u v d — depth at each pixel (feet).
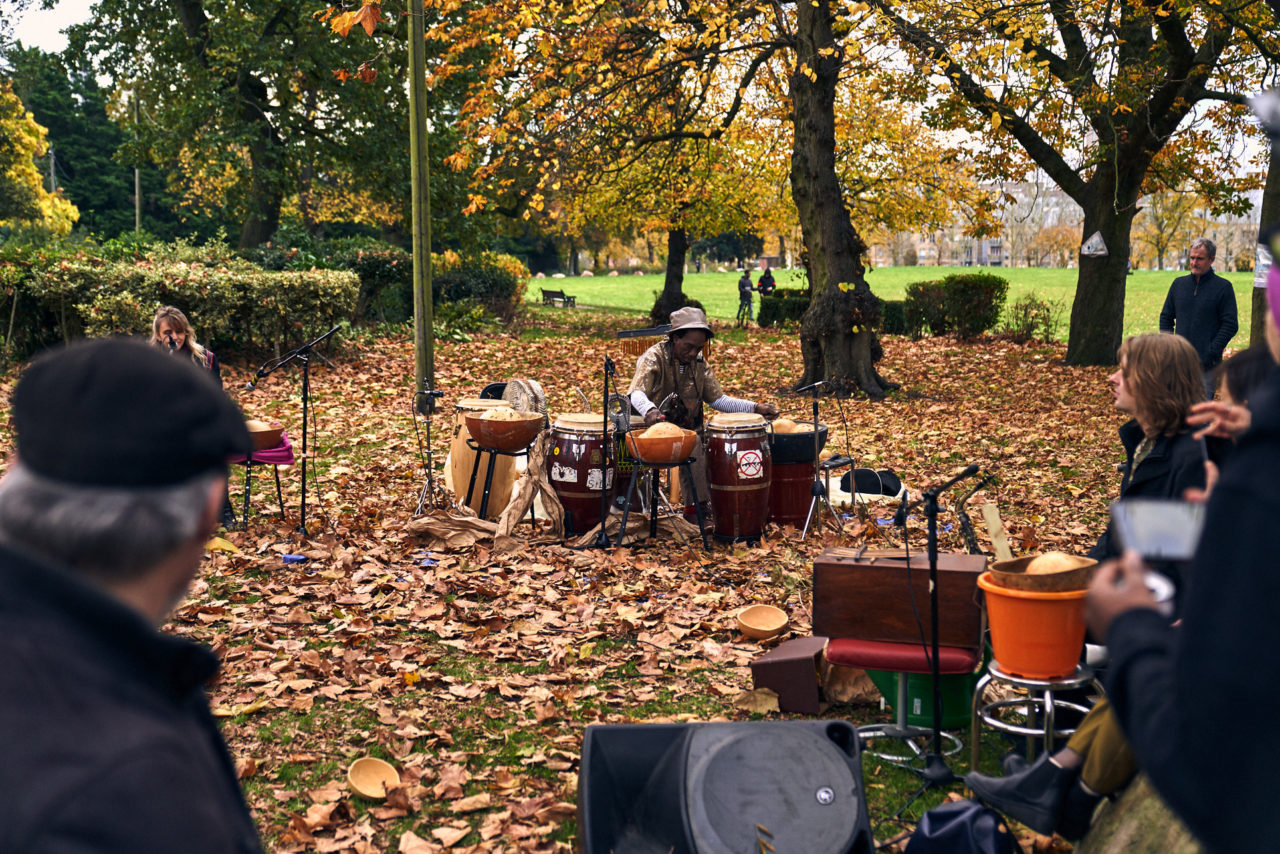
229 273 49.11
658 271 308.60
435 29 41.19
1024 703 11.48
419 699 14.33
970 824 8.80
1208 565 3.86
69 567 3.14
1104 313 56.24
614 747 8.96
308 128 76.84
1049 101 44.47
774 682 13.85
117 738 2.88
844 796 8.55
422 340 38.63
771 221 92.53
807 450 23.30
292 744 12.92
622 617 17.37
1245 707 3.63
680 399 22.72
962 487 28.14
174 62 76.33
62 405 3.10
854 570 12.69
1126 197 54.60
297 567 20.38
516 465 24.61
